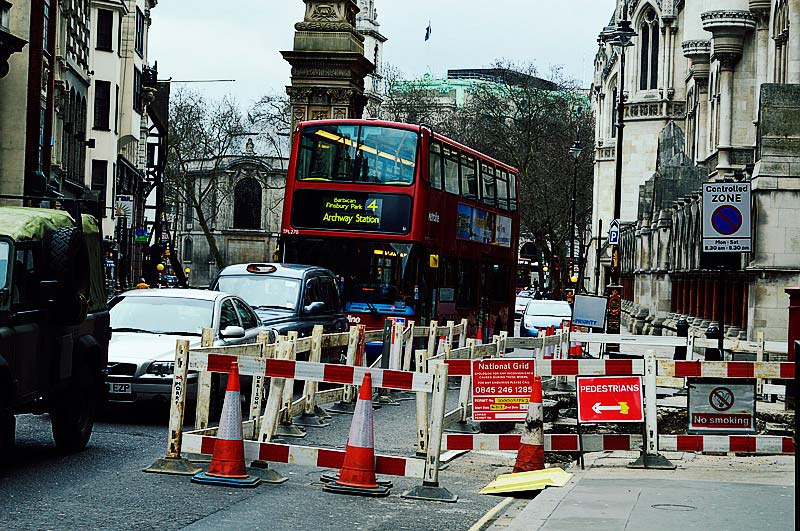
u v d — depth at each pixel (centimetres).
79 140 6012
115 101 7144
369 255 2820
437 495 1247
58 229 1326
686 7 7188
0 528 999
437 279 2927
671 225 5934
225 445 1268
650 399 1452
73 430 1431
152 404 1716
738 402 1449
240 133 10231
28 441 1544
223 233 14775
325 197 2850
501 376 1456
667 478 1355
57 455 1428
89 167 6962
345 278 2823
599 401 1438
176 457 1320
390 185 2823
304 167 2872
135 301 1897
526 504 1247
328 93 5569
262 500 1185
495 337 2212
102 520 1050
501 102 9644
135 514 1082
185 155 9756
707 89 7106
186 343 1313
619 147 4997
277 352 1570
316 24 5575
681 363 1453
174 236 9619
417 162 2828
